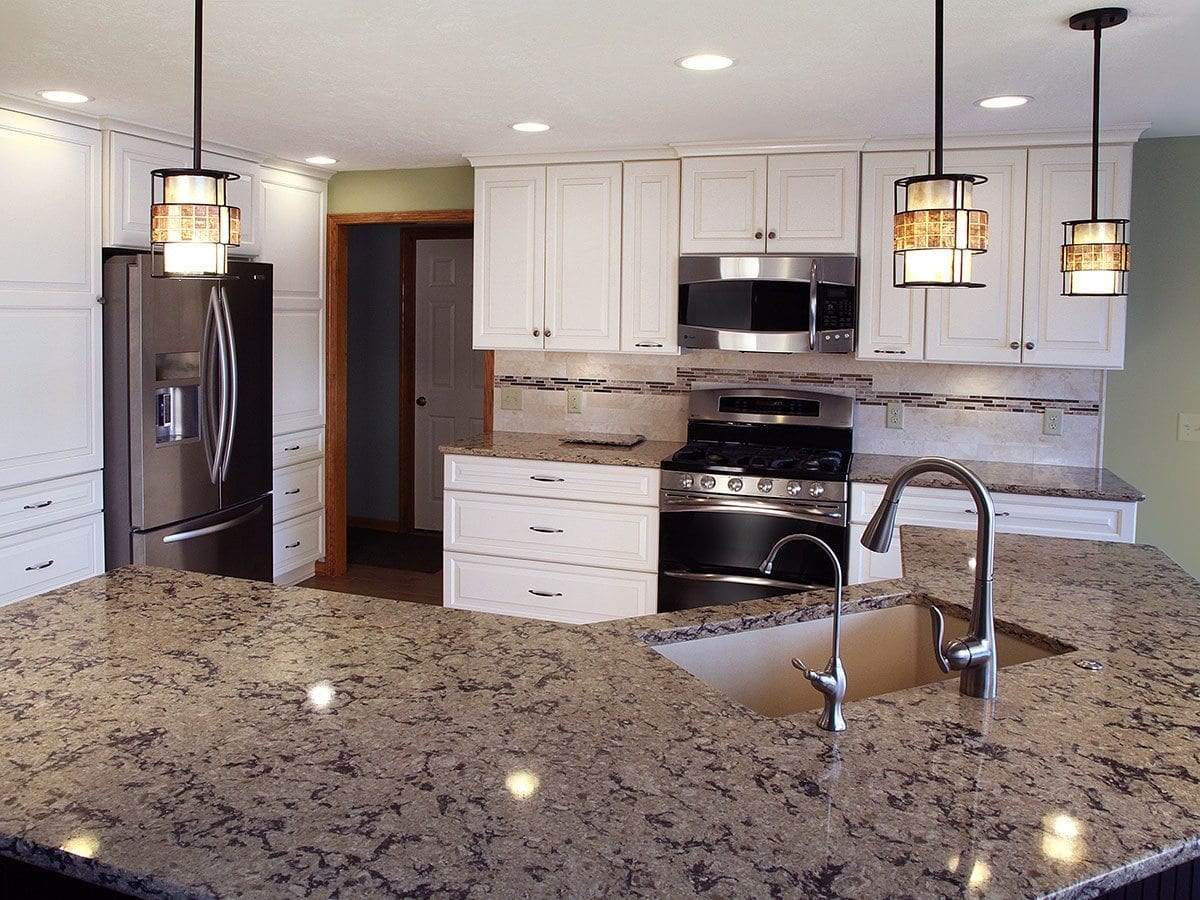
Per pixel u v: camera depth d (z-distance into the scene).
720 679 2.08
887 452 4.54
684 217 4.30
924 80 3.11
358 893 1.07
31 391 3.62
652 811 1.25
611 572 4.35
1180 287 4.06
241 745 1.43
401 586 5.43
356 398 6.82
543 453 4.43
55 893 1.38
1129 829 1.23
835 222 4.12
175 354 4.09
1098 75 2.52
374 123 3.92
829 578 4.04
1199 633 2.02
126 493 3.97
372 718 1.54
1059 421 4.27
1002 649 2.12
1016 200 3.93
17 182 3.53
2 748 1.42
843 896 1.08
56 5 2.51
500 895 1.07
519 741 1.46
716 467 4.13
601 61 2.95
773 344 4.22
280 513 5.06
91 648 1.85
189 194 1.87
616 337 4.50
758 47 2.78
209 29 2.70
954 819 1.25
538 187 4.55
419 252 6.59
